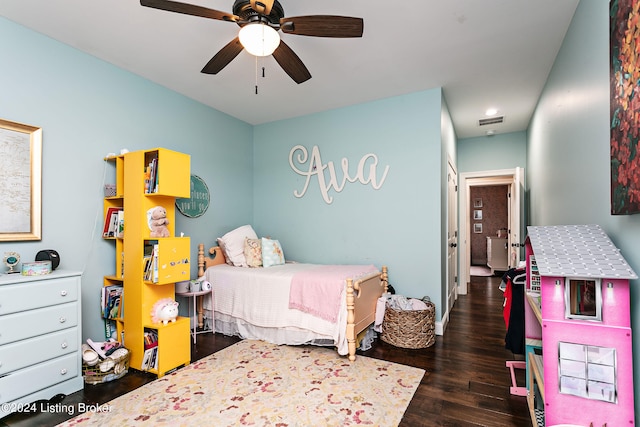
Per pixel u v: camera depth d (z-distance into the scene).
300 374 2.41
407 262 3.49
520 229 4.54
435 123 3.36
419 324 2.93
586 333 1.30
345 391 2.15
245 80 3.15
